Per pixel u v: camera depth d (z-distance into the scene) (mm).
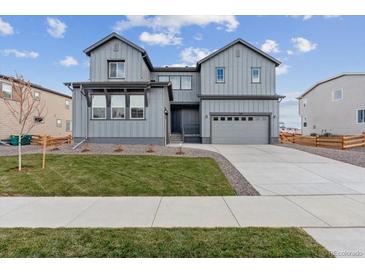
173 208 5602
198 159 11281
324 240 3932
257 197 6516
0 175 8367
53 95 28609
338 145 17078
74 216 5062
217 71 21688
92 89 16734
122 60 19219
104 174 8609
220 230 4281
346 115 26453
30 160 10781
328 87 28969
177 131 24594
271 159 12102
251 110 21078
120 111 16953
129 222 4727
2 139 21109
